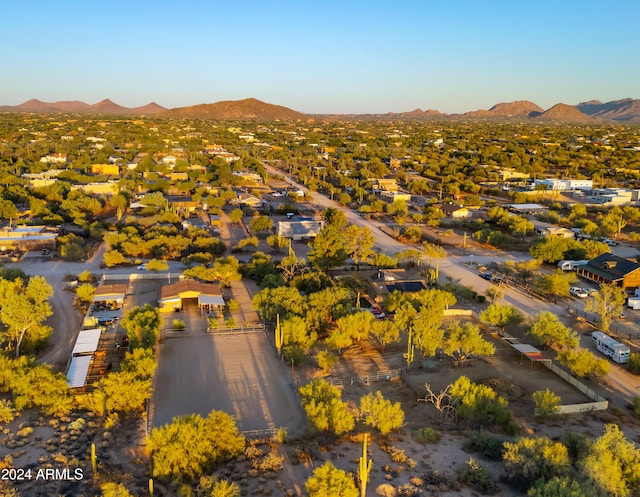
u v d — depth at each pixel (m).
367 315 61.47
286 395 49.91
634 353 57.81
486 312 65.25
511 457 37.22
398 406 43.59
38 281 60.06
